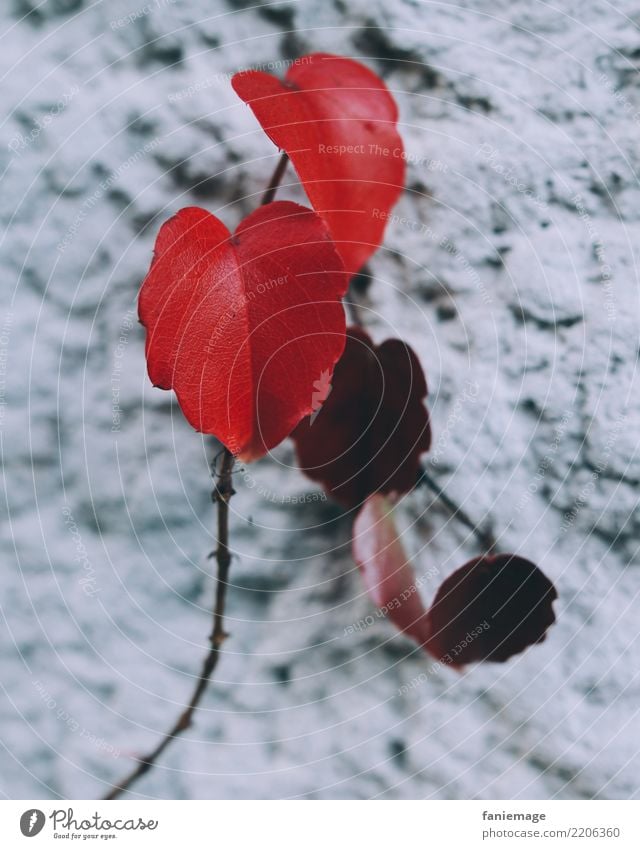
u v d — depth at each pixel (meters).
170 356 0.22
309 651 0.25
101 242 0.25
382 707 0.25
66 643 0.25
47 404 0.25
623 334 0.26
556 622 0.25
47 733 0.25
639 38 0.26
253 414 0.22
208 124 0.25
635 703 0.25
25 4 0.25
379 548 0.25
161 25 0.25
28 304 0.24
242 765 0.25
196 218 0.22
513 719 0.25
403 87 0.26
